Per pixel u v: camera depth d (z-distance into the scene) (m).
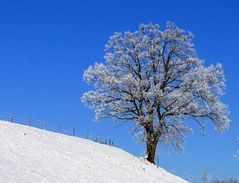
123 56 54.09
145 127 52.34
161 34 54.19
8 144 30.95
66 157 34.34
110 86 52.97
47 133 44.81
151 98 51.59
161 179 41.88
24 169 25.67
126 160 45.69
